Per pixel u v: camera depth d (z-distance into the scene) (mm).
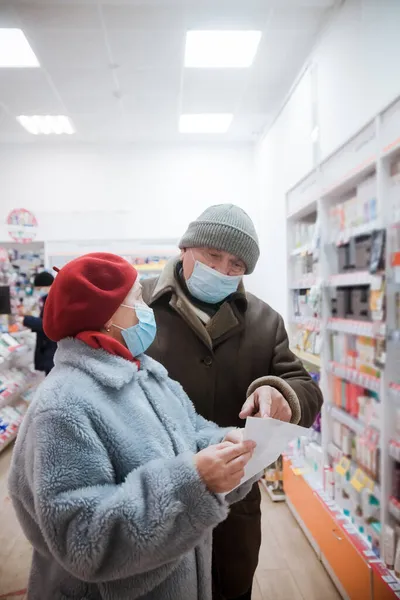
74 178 5621
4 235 5379
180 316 1270
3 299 4645
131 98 4223
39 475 662
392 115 1566
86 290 810
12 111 4520
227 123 5008
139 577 765
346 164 1967
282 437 746
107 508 637
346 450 2098
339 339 2189
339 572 1943
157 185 5668
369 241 1846
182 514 648
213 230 1146
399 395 1572
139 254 5262
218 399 1264
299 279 2746
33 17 2898
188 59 3488
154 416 854
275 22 2990
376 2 2211
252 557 1312
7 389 4188
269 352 1316
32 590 858
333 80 2830
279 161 4328
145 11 2857
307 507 2385
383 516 1659
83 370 788
